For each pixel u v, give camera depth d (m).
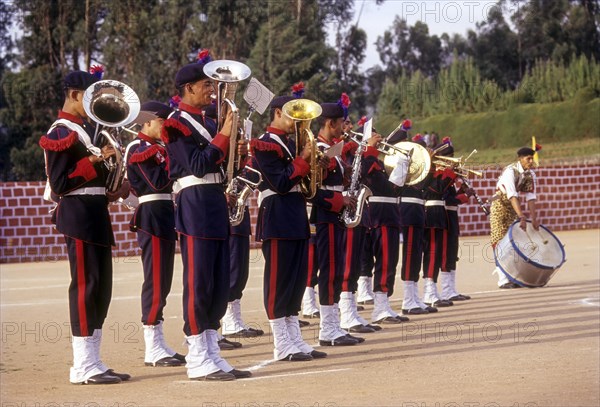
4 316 13.36
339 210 10.38
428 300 14.18
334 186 10.67
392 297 15.28
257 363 9.56
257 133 30.94
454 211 14.58
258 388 8.23
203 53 8.97
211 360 8.69
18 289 16.84
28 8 39.84
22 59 40.06
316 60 35.84
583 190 30.70
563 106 42.22
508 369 9.00
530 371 8.89
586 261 20.44
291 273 9.68
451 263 14.56
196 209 8.64
